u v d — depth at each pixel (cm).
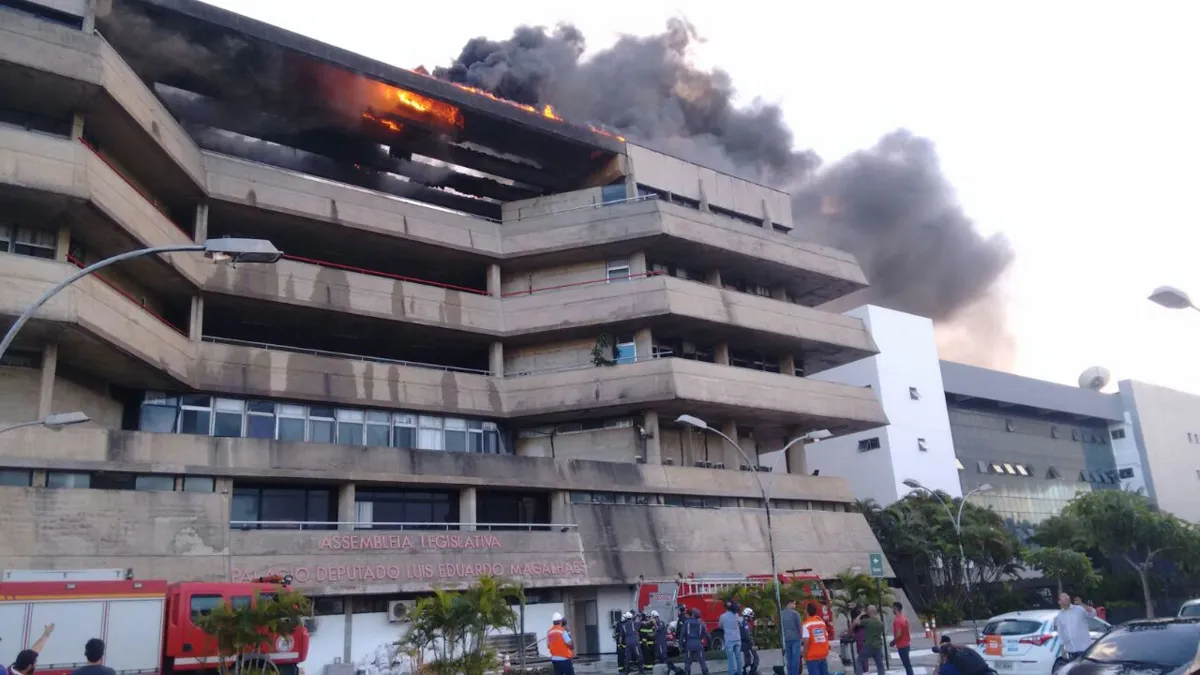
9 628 1891
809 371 5559
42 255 2958
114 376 3238
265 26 3731
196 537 2898
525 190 5072
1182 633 1307
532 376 4278
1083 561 5728
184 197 3597
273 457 3222
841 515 4838
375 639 3052
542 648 3422
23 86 2912
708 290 4478
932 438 6581
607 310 4306
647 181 4822
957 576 5544
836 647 3167
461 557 3394
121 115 3102
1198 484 8956
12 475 2703
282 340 4094
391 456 3491
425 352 4509
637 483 4059
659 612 3128
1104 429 8744
